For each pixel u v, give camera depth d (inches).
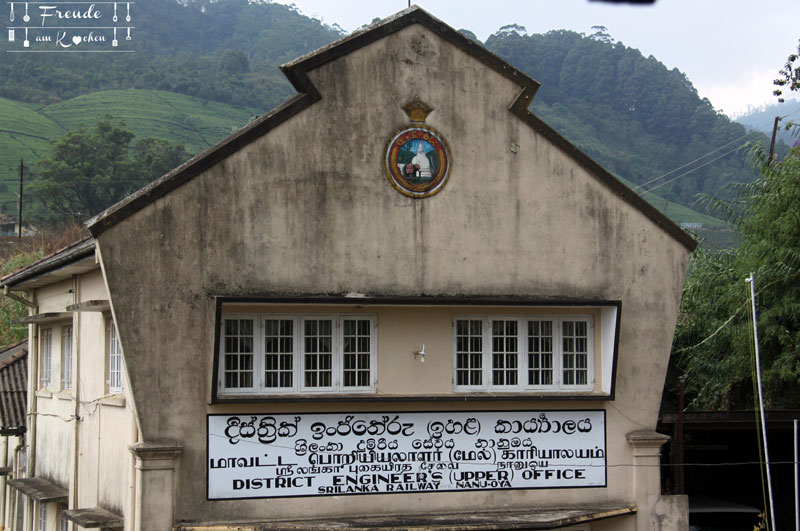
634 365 545.6
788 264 685.9
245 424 475.5
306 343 494.6
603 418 537.6
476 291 516.7
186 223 465.7
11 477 824.3
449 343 519.2
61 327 695.7
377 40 502.6
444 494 506.9
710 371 778.8
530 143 531.5
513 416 522.9
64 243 1592.0
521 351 531.5
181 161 2256.4
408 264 504.7
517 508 518.9
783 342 680.4
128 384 464.4
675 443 555.2
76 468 618.8
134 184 2140.7
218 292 469.7
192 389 465.4
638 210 551.2
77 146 2169.0
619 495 536.1
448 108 515.2
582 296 536.4
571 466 529.7
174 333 462.3
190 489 462.9
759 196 729.0
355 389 499.8
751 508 592.4
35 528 738.2
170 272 462.3
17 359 835.4
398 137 504.7
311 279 485.7
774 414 556.7
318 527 461.4
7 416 783.7
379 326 506.9
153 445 453.1
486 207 521.0
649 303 550.3
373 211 499.2
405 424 503.5
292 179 484.4
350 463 491.5
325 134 491.2
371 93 500.7
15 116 3294.8
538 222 530.9
